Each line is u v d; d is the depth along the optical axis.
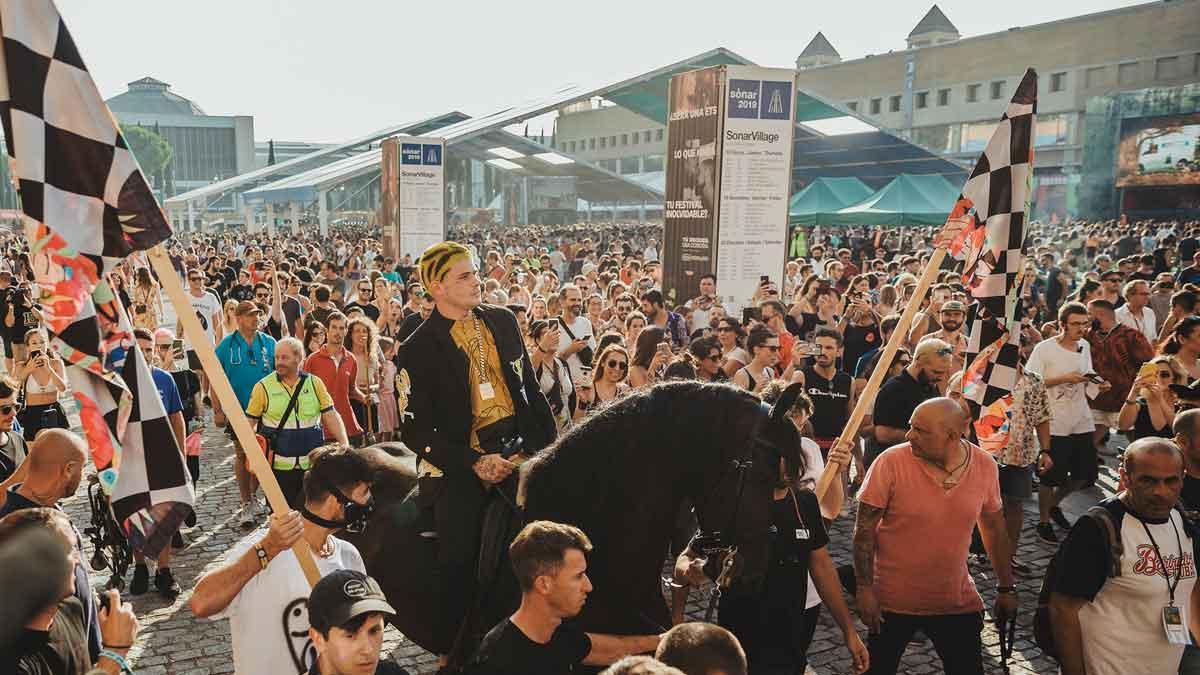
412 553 4.24
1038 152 57.22
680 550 4.69
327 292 11.50
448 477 4.07
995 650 6.07
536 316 12.23
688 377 7.02
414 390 4.00
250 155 153.88
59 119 3.03
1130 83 52.62
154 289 11.84
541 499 3.66
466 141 51.25
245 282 18.23
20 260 20.58
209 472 10.27
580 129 95.25
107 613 3.07
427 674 5.73
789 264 18.83
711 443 3.43
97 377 3.12
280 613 3.41
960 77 63.28
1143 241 28.59
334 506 3.54
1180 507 4.32
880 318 11.87
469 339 4.04
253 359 8.76
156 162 121.94
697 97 13.38
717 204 13.13
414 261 24.64
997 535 4.62
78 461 4.07
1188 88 41.16
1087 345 8.00
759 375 7.96
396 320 13.10
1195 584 4.20
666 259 14.38
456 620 4.09
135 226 3.12
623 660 2.26
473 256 4.09
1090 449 8.05
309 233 57.59
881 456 4.57
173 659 5.87
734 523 3.31
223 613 3.46
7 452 5.71
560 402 8.06
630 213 76.62
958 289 11.80
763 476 3.32
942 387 6.77
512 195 67.19
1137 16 52.00
